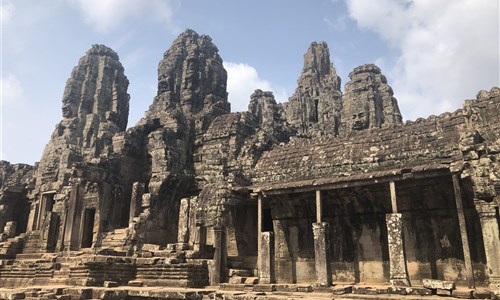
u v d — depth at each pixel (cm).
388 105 5234
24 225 4288
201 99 4228
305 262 2391
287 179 2484
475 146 1641
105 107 5044
